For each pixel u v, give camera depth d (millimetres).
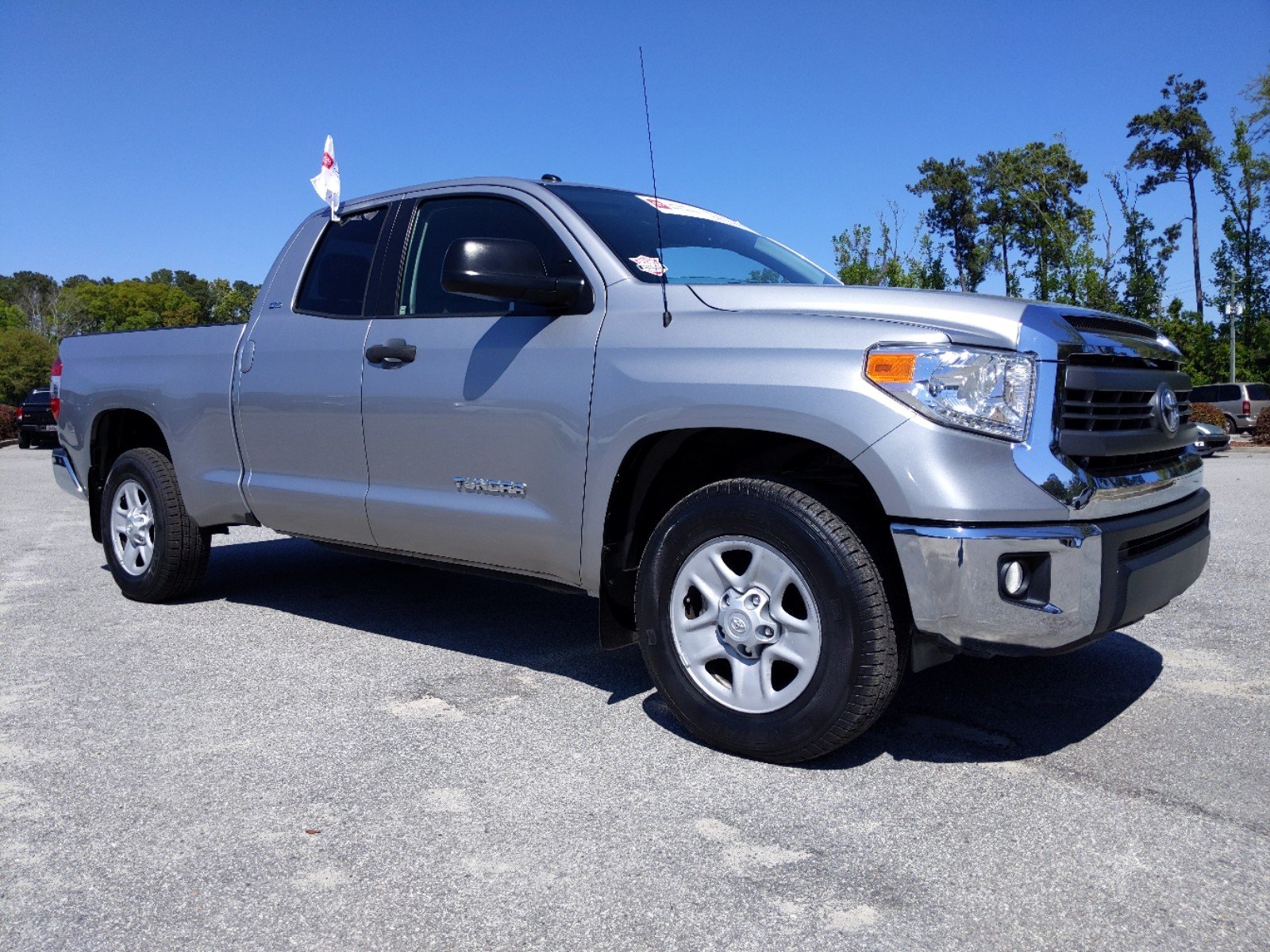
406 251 4066
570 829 2504
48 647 4262
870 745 3082
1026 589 2674
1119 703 3461
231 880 2262
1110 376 2879
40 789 2771
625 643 3477
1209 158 59031
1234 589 5363
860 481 3010
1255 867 2289
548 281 3342
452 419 3670
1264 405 25672
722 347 3008
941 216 75000
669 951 1966
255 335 4523
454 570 3979
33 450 25031
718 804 2652
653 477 3320
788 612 2941
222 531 5160
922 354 2680
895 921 2068
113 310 112938
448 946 1990
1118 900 2145
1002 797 2689
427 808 2629
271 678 3795
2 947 1996
